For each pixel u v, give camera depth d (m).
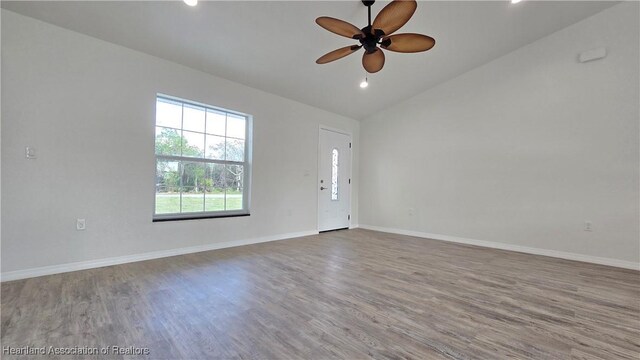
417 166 5.00
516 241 3.87
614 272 2.90
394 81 4.45
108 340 1.54
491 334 1.67
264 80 3.96
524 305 2.07
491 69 4.11
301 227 4.84
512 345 1.55
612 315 1.92
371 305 2.04
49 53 2.56
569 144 3.47
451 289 2.38
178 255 3.37
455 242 4.42
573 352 1.49
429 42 2.35
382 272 2.83
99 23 2.62
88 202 2.77
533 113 3.74
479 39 3.58
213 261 3.14
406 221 5.14
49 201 2.56
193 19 2.67
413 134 5.06
